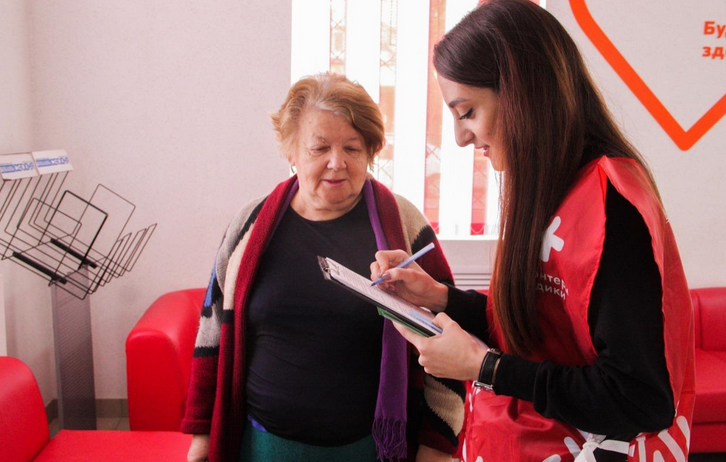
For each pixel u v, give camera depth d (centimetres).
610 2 316
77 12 286
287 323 139
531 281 96
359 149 137
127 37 291
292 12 314
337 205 140
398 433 133
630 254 83
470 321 123
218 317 151
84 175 296
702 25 322
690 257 342
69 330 256
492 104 96
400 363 135
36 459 184
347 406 136
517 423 102
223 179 306
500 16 94
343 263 140
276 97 303
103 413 313
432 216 336
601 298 85
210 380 150
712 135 332
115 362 311
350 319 136
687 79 326
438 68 101
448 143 331
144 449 191
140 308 309
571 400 88
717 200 338
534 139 92
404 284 125
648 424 84
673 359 86
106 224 301
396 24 321
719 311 321
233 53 298
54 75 288
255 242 142
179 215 305
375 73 323
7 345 255
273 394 138
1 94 253
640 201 82
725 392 262
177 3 292
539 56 91
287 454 137
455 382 144
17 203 262
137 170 300
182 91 298
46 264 264
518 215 95
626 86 324
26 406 182
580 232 88
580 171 92
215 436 143
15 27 268
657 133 330
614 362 83
